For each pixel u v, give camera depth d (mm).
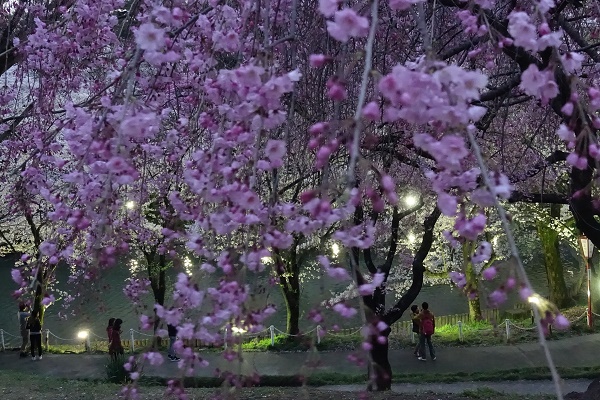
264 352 11688
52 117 3688
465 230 1414
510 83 3656
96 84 3189
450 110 1278
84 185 2039
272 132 3447
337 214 1371
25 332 11672
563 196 5395
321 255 1711
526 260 16406
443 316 14820
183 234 2148
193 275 1687
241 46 2154
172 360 9938
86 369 10906
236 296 1608
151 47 1748
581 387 9055
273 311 1721
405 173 6387
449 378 9789
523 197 5434
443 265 14227
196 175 1888
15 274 2158
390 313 7375
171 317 1700
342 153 3537
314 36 3180
